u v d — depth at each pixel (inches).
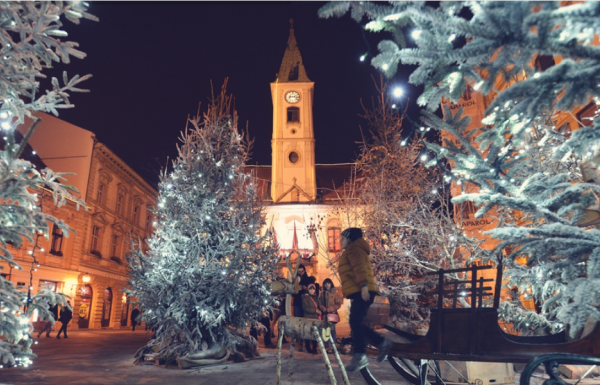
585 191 90.2
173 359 306.2
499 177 103.0
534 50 66.4
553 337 136.4
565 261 88.5
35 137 1063.6
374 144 490.0
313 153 1724.9
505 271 196.9
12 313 129.2
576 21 59.2
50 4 120.7
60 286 975.0
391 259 381.4
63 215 979.9
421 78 76.8
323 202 1562.5
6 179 119.3
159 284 317.1
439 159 112.3
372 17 74.8
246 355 351.6
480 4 66.4
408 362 193.2
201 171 353.4
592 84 65.6
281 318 190.5
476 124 497.0
